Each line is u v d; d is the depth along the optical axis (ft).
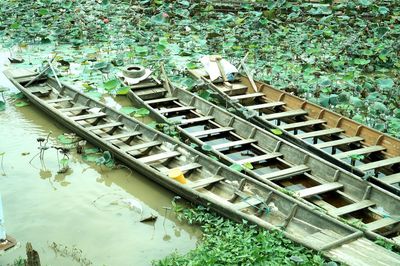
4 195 24.09
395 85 36.78
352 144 29.19
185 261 18.89
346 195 23.85
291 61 41.98
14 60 40.22
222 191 24.07
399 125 29.89
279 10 53.21
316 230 20.63
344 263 17.83
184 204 23.77
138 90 34.71
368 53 41.63
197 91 35.99
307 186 25.26
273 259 18.49
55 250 20.43
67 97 33.55
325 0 54.03
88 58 41.68
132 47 43.93
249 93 35.81
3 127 30.68
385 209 22.56
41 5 52.75
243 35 46.50
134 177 26.03
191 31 49.32
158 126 30.35
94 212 23.12
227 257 18.67
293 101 33.06
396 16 52.06
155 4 55.06
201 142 27.61
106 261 19.93
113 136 27.99
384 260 18.21
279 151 27.27
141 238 21.45
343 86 36.78
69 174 26.13
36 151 28.12
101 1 56.80
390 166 27.22
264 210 22.31
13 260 19.66
